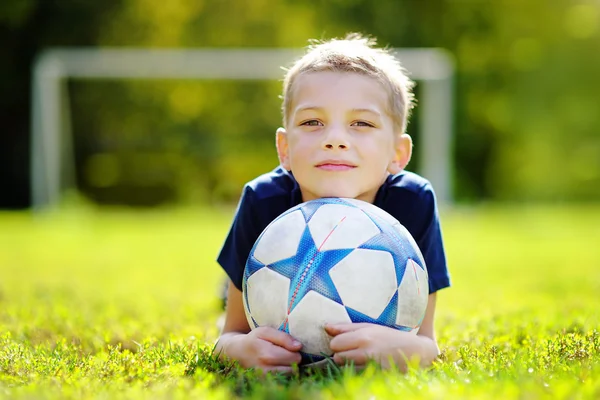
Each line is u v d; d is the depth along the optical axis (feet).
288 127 12.26
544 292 22.68
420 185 12.79
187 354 11.57
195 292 23.20
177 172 88.38
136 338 14.17
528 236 48.93
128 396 8.73
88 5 85.05
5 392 8.95
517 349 12.28
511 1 98.12
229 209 83.41
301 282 10.36
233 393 9.11
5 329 14.62
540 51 101.65
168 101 88.33
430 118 68.80
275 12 89.15
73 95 86.79
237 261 12.65
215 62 66.39
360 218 10.80
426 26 95.96
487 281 26.35
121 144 90.53
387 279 10.41
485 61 100.78
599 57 102.17
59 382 9.69
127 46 86.69
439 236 12.96
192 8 87.10
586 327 14.17
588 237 48.55
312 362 10.48
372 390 8.54
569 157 107.86
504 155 107.65
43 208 65.00
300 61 12.51
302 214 10.96
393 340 10.21
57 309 17.84
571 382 9.07
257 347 10.41
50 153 65.82
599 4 100.78
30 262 32.68
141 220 64.28
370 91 11.71
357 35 14.88
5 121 87.81
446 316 17.12
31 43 86.12
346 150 11.43
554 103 103.14
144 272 29.40
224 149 90.89
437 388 8.71
